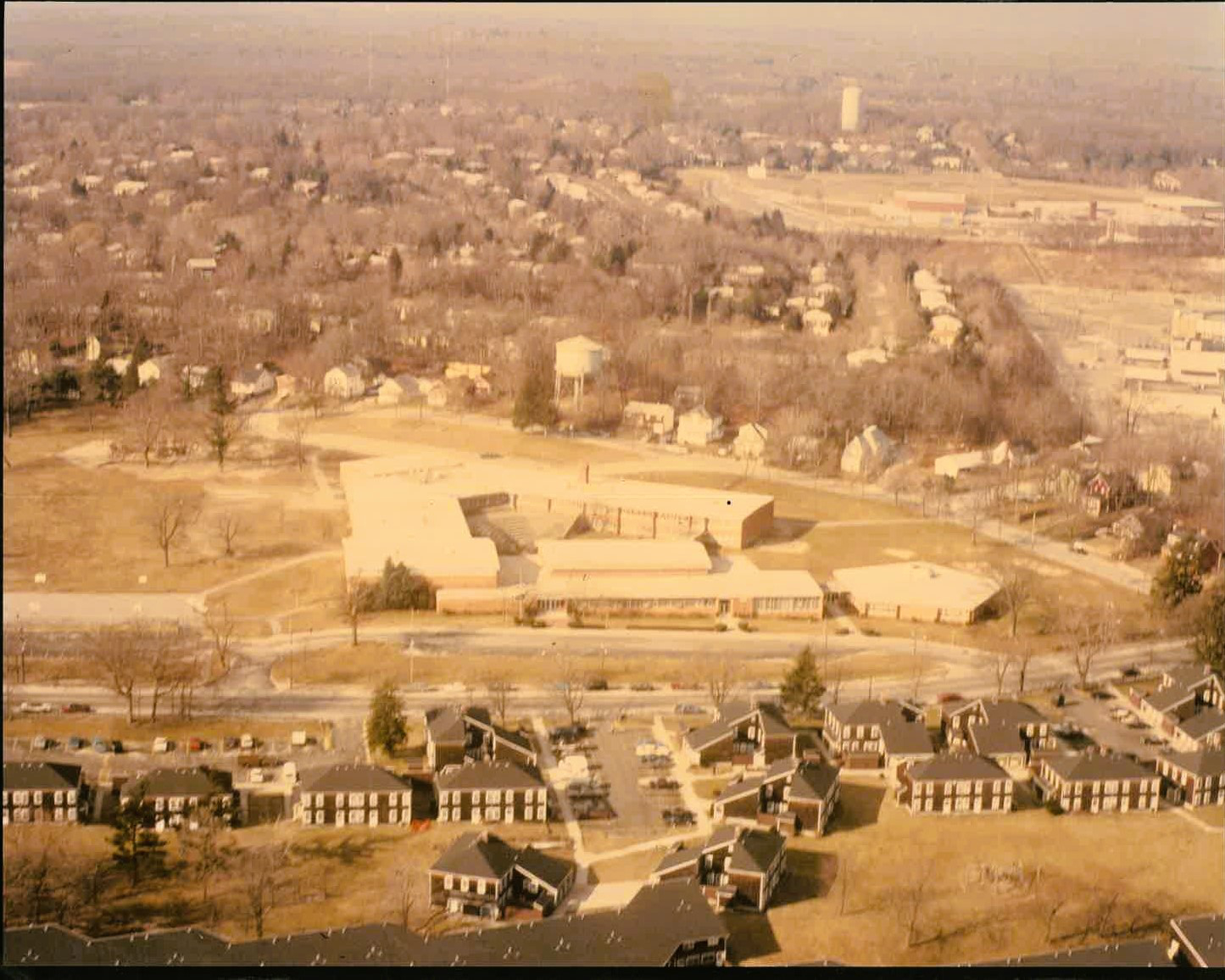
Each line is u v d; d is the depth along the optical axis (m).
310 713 139.12
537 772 125.56
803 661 142.00
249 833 119.56
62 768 121.19
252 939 105.38
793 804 123.31
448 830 120.94
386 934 104.69
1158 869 120.38
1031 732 137.12
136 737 133.75
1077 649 153.25
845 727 134.25
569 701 139.38
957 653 158.38
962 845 122.44
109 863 115.00
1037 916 113.38
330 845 118.50
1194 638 162.12
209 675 146.00
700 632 160.00
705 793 128.00
